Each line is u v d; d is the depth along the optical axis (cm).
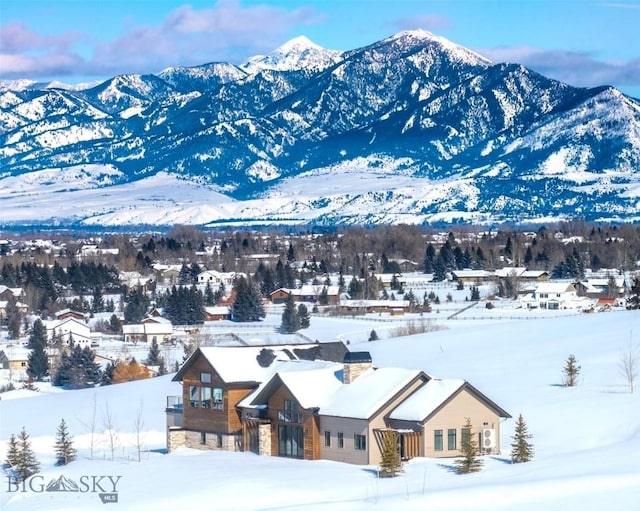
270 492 11269
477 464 11850
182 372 14800
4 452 15000
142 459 13862
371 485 11394
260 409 13862
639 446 12656
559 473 11394
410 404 12825
